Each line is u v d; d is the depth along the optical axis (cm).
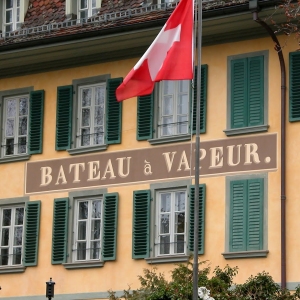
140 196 4069
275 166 3866
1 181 4350
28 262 4250
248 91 3938
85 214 4184
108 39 4091
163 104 4094
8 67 4384
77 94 4253
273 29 3881
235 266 3872
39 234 4250
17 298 4256
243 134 3925
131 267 4062
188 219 3978
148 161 4081
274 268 3819
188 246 3962
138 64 3419
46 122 4294
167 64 3378
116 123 4156
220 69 3994
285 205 3825
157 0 4172
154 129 4088
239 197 3903
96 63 4222
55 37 4150
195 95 4028
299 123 3850
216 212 3928
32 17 4438
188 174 3994
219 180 3941
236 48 3978
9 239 4312
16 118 4366
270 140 3881
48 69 4316
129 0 4238
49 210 4241
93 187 4166
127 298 3622
